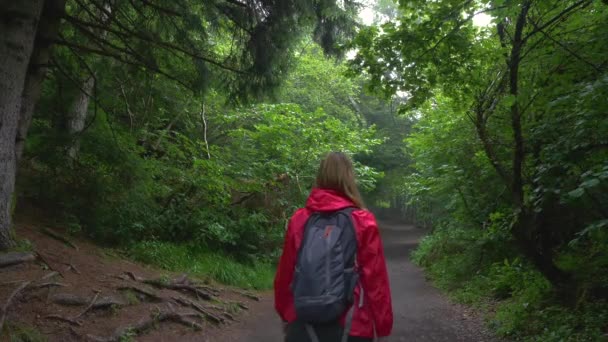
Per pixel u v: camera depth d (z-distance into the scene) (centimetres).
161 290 682
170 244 953
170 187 1139
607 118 486
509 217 786
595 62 599
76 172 848
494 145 716
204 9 788
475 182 968
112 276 649
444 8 618
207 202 1163
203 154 1334
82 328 502
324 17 781
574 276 668
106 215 864
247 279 1030
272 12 757
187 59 819
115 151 853
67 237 754
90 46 839
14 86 579
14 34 576
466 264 1121
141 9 794
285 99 1948
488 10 567
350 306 234
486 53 657
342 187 262
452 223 1316
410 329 710
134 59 841
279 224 1291
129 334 528
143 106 1171
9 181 586
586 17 612
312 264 232
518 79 666
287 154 1311
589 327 555
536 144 634
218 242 1093
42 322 483
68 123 886
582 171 555
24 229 691
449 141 965
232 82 832
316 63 2045
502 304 803
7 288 493
